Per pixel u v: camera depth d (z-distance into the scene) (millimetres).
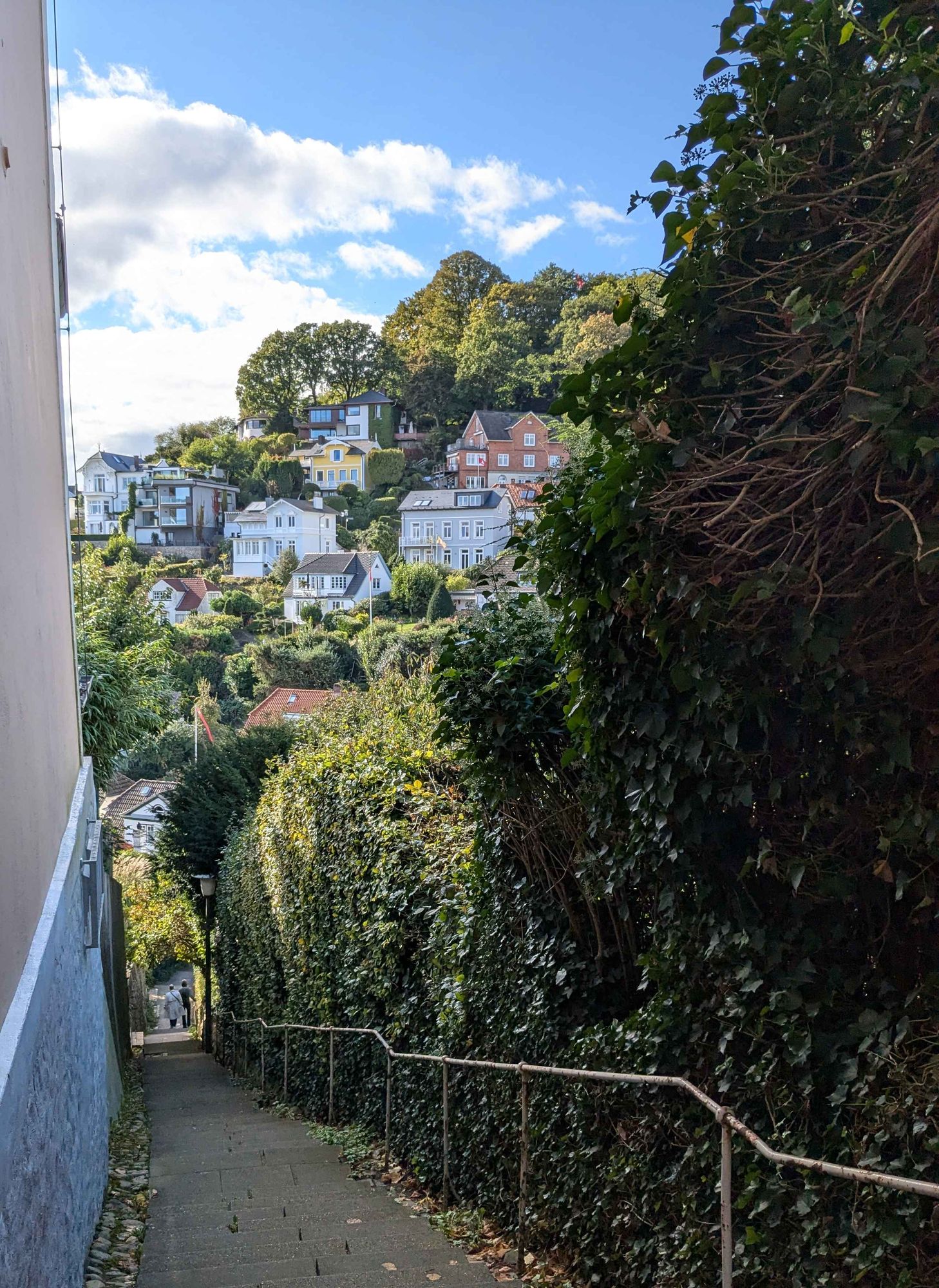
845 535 2754
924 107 2545
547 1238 5020
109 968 13266
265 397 111750
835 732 2918
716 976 3621
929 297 2514
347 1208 6684
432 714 9883
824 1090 3074
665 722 3590
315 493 89938
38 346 5141
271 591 69250
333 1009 10453
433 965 7078
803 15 2838
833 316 2602
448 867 7180
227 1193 7297
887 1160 2762
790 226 2930
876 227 2623
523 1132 5148
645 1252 4051
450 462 77750
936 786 2783
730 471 2947
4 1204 2570
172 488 93312
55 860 4785
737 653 3133
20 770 3445
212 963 25297
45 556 5098
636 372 3326
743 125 2969
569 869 4977
